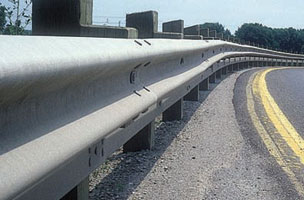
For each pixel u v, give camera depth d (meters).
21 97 1.61
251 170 3.91
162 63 4.52
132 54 2.91
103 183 3.52
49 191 1.79
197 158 4.23
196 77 6.58
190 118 6.31
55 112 1.98
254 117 6.44
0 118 1.53
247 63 20.95
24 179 1.48
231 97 8.51
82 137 2.06
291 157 4.42
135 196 3.24
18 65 1.42
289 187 3.53
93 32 3.36
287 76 16.05
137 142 4.45
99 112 2.48
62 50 1.83
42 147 1.71
